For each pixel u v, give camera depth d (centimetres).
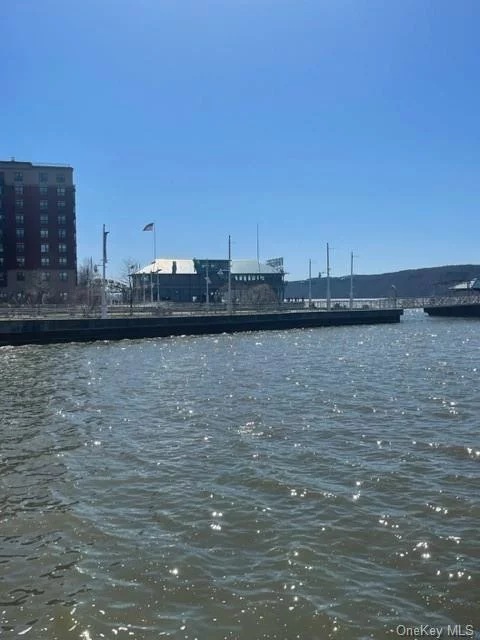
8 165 13025
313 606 764
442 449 1488
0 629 722
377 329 7719
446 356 3894
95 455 1455
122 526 1020
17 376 2920
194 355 4081
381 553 911
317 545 937
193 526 1016
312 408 2028
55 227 13212
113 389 2491
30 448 1521
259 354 4128
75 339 5544
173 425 1783
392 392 2355
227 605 769
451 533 980
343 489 1195
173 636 704
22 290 12988
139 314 7612
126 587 816
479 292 13962
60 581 834
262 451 1477
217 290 14900
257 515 1061
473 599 781
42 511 1088
